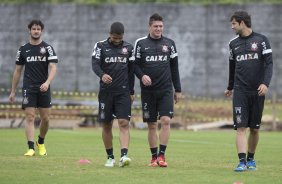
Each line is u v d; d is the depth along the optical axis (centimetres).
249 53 2605
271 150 3706
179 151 3562
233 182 2267
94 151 3431
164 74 2730
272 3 8131
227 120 6800
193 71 8106
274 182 2281
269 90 8081
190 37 8112
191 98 7838
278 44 8119
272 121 6406
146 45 2733
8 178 2320
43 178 2325
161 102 2733
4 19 8069
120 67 2689
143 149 3628
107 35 8112
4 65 8044
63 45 8081
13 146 3694
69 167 2641
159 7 8094
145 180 2297
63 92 7925
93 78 8075
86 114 6469
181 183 2239
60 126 6331
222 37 8106
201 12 8112
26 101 3144
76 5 8094
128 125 2703
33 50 3147
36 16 8100
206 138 4766
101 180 2289
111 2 8362
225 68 8100
